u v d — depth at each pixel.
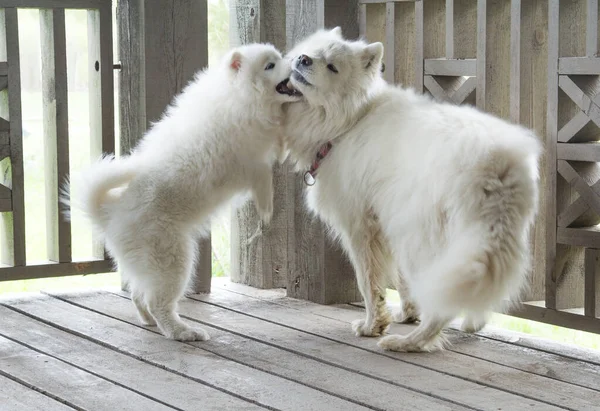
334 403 3.44
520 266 3.56
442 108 3.73
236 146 3.89
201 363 3.71
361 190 3.80
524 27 3.89
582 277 3.88
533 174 3.60
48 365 3.70
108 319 4.15
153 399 3.46
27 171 6.41
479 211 3.53
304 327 4.07
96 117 4.50
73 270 4.48
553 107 3.81
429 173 3.59
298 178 4.38
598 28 3.71
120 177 3.86
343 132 3.85
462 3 4.05
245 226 4.62
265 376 3.62
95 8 4.42
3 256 4.45
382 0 4.20
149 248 3.83
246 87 3.85
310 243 4.38
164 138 3.92
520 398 3.46
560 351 3.82
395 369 3.67
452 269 3.50
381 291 3.95
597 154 3.72
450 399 3.45
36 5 4.34
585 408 3.40
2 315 4.22
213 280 4.75
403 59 4.27
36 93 7.01
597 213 3.74
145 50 4.40
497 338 3.94
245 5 4.55
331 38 3.88
